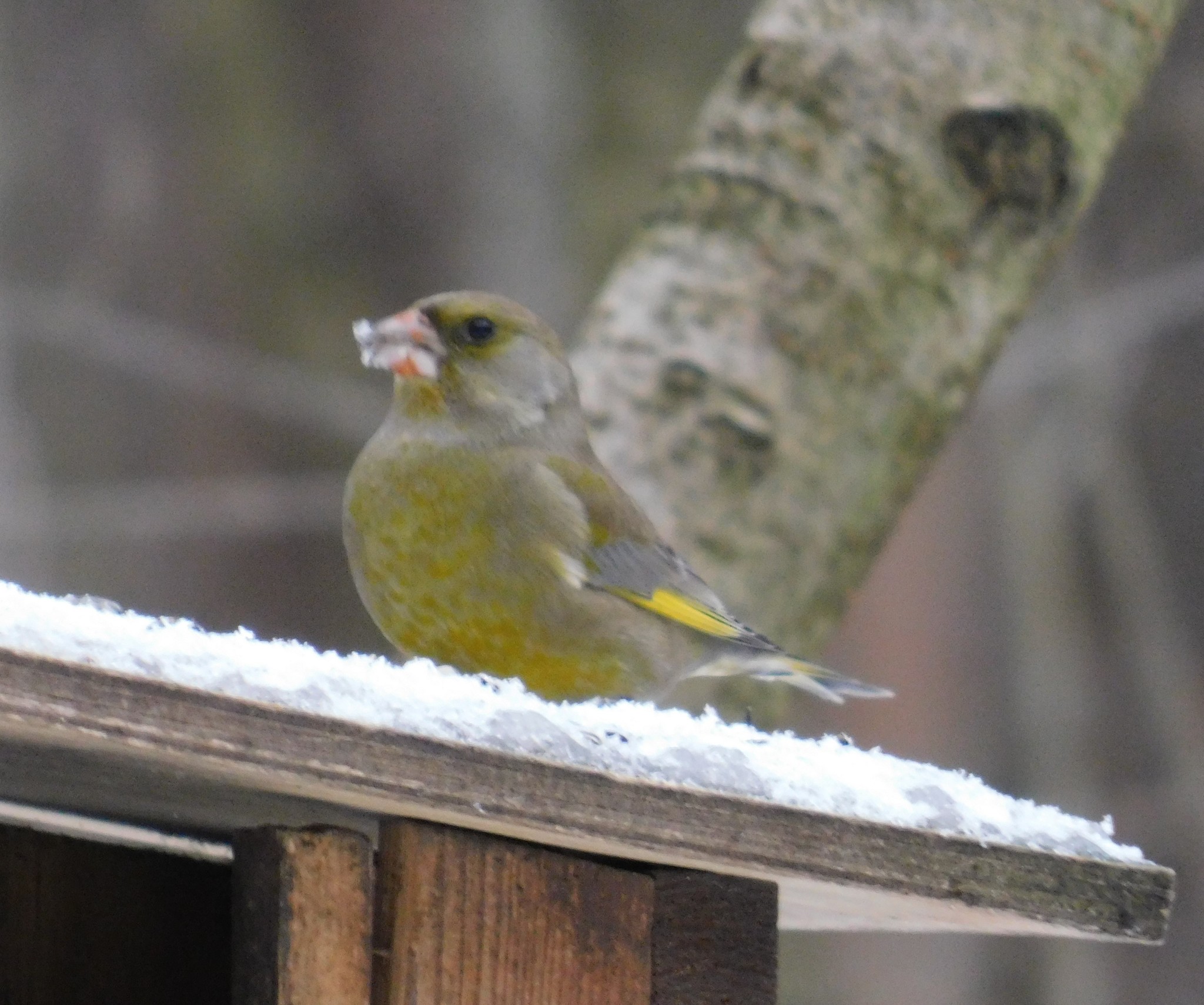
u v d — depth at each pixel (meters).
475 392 9.33
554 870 6.25
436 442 9.30
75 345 18.38
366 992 5.88
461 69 19.16
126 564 17.88
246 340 18.50
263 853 5.93
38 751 5.44
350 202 18.84
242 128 19.08
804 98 10.11
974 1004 18.08
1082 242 20.77
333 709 5.56
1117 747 19.55
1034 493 20.08
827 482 9.77
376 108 19.06
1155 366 20.44
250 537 18.05
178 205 18.81
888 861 6.43
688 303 9.93
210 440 18.22
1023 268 10.08
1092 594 19.95
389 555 9.29
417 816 5.96
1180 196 20.84
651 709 6.65
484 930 6.11
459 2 19.41
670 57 19.77
